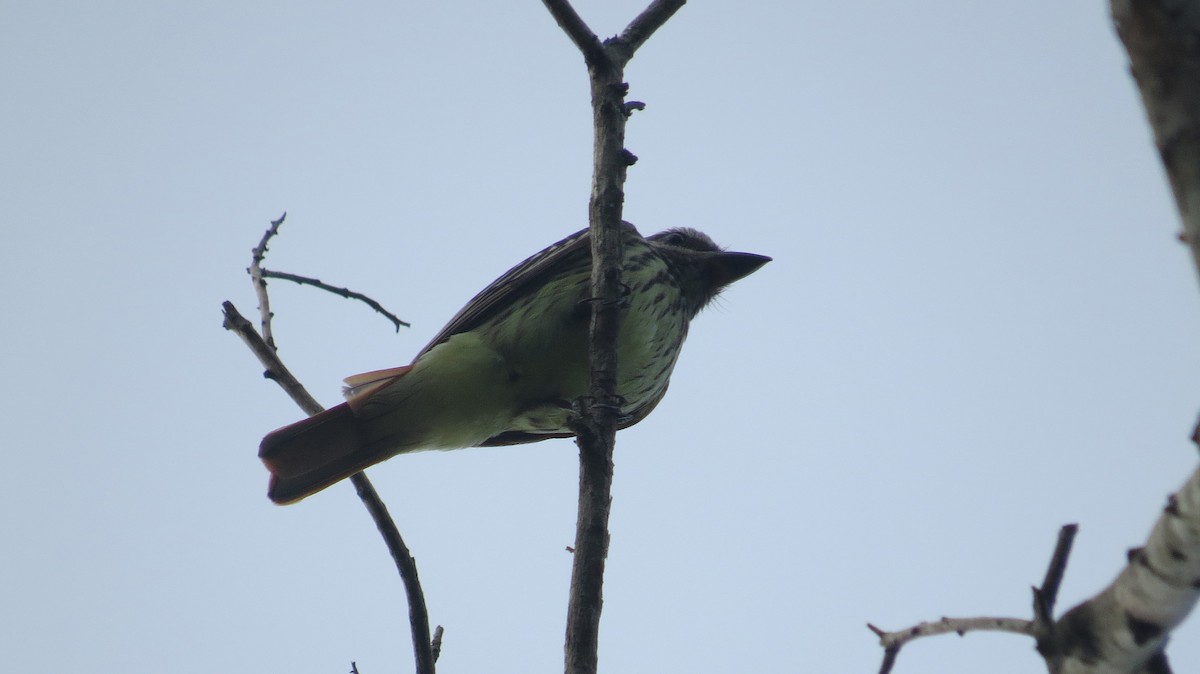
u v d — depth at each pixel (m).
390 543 8.52
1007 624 6.00
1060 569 5.88
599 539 7.78
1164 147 4.05
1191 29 3.96
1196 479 5.16
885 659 6.28
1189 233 4.02
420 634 8.38
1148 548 5.50
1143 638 5.62
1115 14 4.15
